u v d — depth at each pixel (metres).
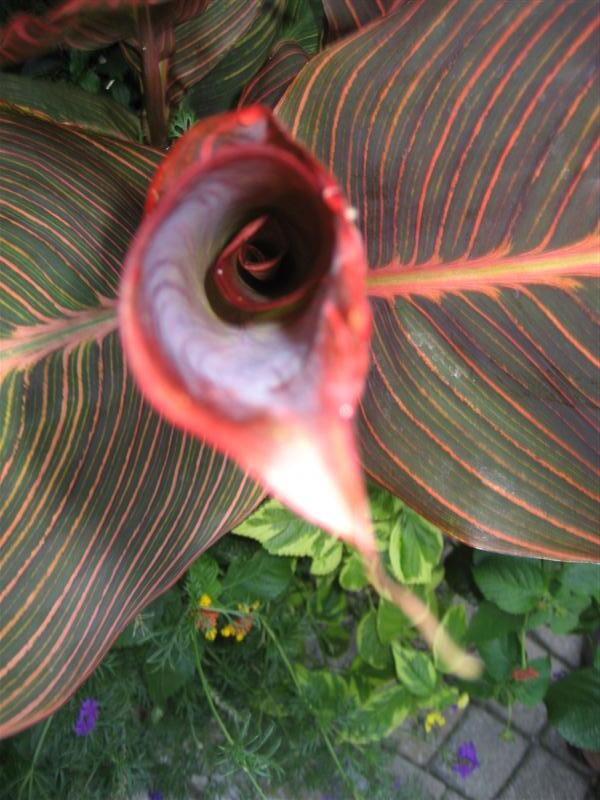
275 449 0.10
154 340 0.12
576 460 0.28
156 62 0.35
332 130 0.28
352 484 0.10
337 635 0.58
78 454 0.27
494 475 0.29
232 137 0.15
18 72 0.44
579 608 0.53
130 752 0.49
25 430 0.27
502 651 0.54
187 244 0.15
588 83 0.25
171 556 0.29
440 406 0.29
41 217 0.29
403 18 0.27
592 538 0.28
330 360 0.11
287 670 0.53
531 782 0.65
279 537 0.47
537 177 0.26
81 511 0.27
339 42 0.27
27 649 0.26
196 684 0.51
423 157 0.27
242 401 0.11
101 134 0.33
